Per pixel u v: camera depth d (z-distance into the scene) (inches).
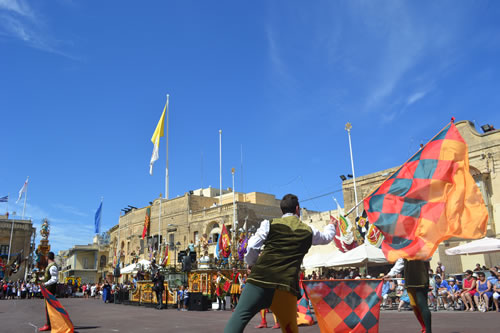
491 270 646.5
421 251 253.4
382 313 584.4
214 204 2102.6
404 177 275.7
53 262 377.4
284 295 153.9
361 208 1195.3
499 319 413.7
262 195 2162.9
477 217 260.1
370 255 752.3
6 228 2491.4
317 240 166.4
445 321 406.9
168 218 2123.5
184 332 374.6
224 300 767.1
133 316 587.5
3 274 2316.7
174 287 867.4
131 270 1245.7
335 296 220.5
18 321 503.5
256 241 156.3
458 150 275.4
